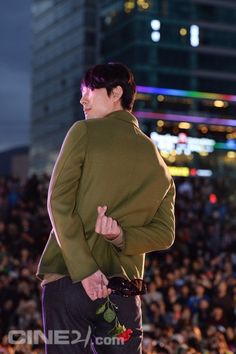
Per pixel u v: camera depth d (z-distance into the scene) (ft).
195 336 45.01
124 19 312.71
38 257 63.00
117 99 10.92
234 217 114.32
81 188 10.16
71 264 9.75
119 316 10.16
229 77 315.17
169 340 42.52
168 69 303.48
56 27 392.68
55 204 9.87
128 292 10.11
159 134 293.84
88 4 358.02
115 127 10.53
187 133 297.33
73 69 367.25
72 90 366.22
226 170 297.74
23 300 50.78
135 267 10.48
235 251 90.48
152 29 303.68
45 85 403.54
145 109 294.46
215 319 54.24
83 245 9.80
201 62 311.47
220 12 319.47
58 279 10.11
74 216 9.87
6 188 85.71
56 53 390.83
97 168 10.13
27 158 422.41
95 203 10.12
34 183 84.48
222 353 42.96
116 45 319.47
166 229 10.79
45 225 73.51
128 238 10.18
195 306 55.93
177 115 298.76
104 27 332.19
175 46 307.17
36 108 413.80
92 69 11.09
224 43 317.83
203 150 296.71
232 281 58.65
